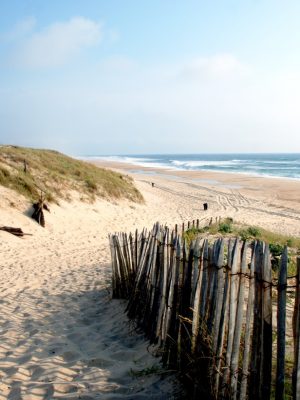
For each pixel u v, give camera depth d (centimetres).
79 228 1673
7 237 1338
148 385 415
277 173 6631
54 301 754
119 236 734
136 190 2700
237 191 3803
